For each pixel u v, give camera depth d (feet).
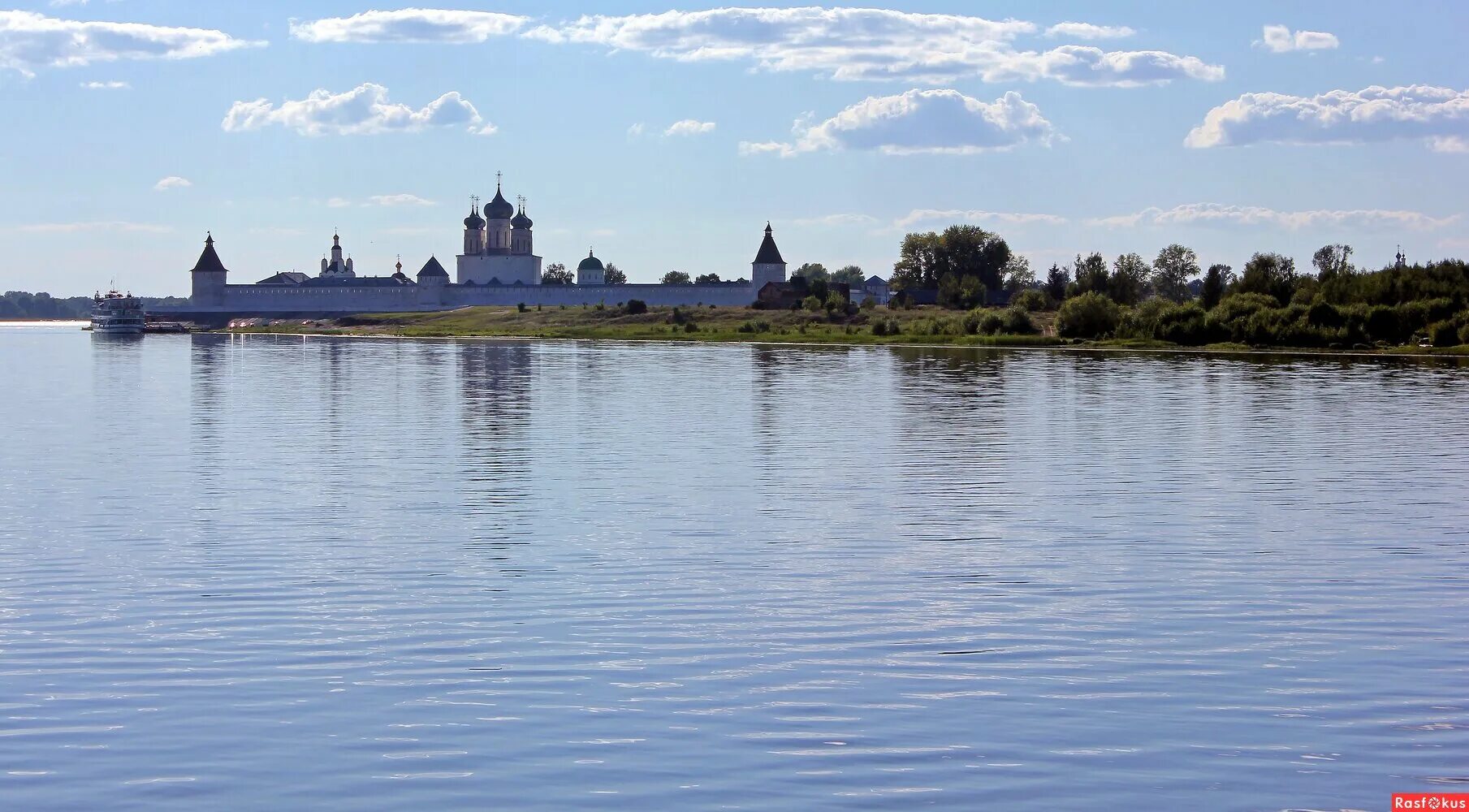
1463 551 107.24
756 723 66.95
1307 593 92.73
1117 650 78.79
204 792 59.52
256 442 180.04
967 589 93.45
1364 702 69.92
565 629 82.64
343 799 58.75
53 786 60.13
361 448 172.45
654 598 90.48
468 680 73.10
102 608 87.76
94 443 178.91
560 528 115.44
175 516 121.49
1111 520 120.57
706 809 57.67
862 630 82.79
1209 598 91.30
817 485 140.46
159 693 71.15
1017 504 128.57
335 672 74.33
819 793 59.26
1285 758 63.10
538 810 57.67
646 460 159.94
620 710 68.54
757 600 89.92
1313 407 232.53
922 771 61.52
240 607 88.17
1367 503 130.62
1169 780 60.70
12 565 100.89
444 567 99.81
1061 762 62.54
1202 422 206.28
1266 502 130.62
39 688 71.87
